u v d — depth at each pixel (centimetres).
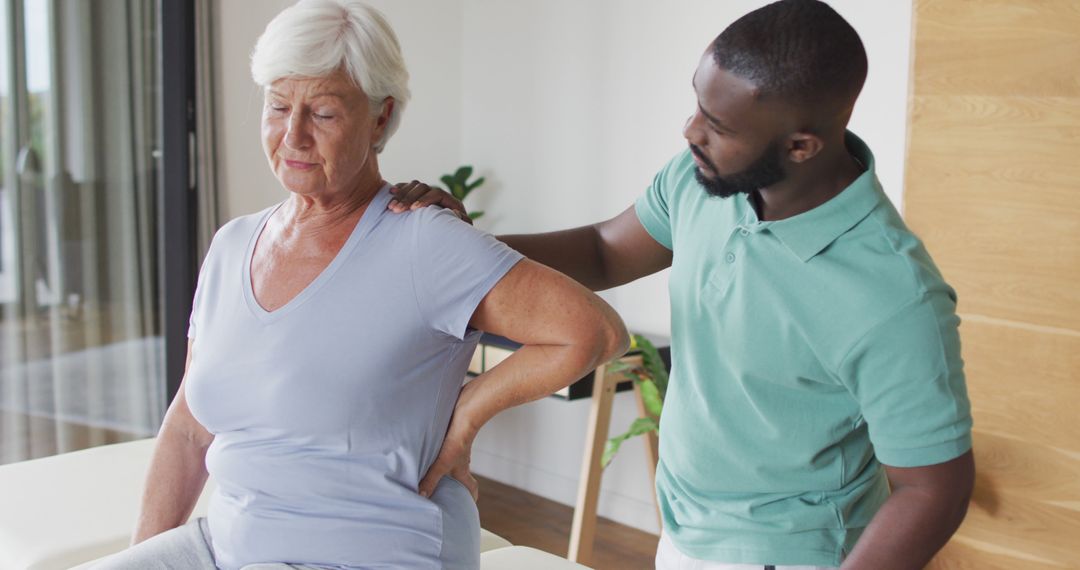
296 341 142
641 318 362
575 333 142
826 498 143
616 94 361
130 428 359
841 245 132
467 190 404
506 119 403
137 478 243
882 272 129
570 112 378
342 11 142
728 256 142
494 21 403
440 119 416
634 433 312
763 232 138
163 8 350
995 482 235
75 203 340
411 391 144
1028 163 223
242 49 374
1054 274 222
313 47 139
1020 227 226
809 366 136
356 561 144
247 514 147
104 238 347
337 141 141
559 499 395
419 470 147
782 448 141
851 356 130
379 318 141
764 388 140
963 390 129
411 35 403
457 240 142
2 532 210
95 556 204
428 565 146
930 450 127
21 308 332
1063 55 216
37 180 331
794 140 128
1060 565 227
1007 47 223
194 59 358
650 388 312
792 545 142
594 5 365
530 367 145
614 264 177
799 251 133
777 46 123
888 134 293
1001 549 236
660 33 345
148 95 351
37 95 329
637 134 356
